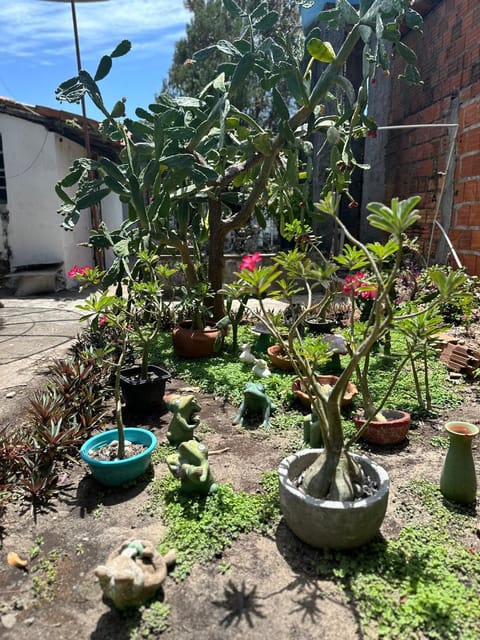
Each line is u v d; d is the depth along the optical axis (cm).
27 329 623
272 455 298
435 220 602
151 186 441
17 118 904
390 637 168
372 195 857
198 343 479
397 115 791
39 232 942
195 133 451
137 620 179
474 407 360
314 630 172
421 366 437
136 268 465
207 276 583
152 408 367
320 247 938
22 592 194
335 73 437
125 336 300
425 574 196
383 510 206
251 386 347
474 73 559
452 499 246
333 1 815
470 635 167
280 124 452
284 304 763
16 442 279
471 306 486
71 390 346
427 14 673
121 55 417
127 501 253
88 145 873
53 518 240
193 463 250
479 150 552
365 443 311
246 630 173
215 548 213
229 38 1410
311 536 206
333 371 421
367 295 491
